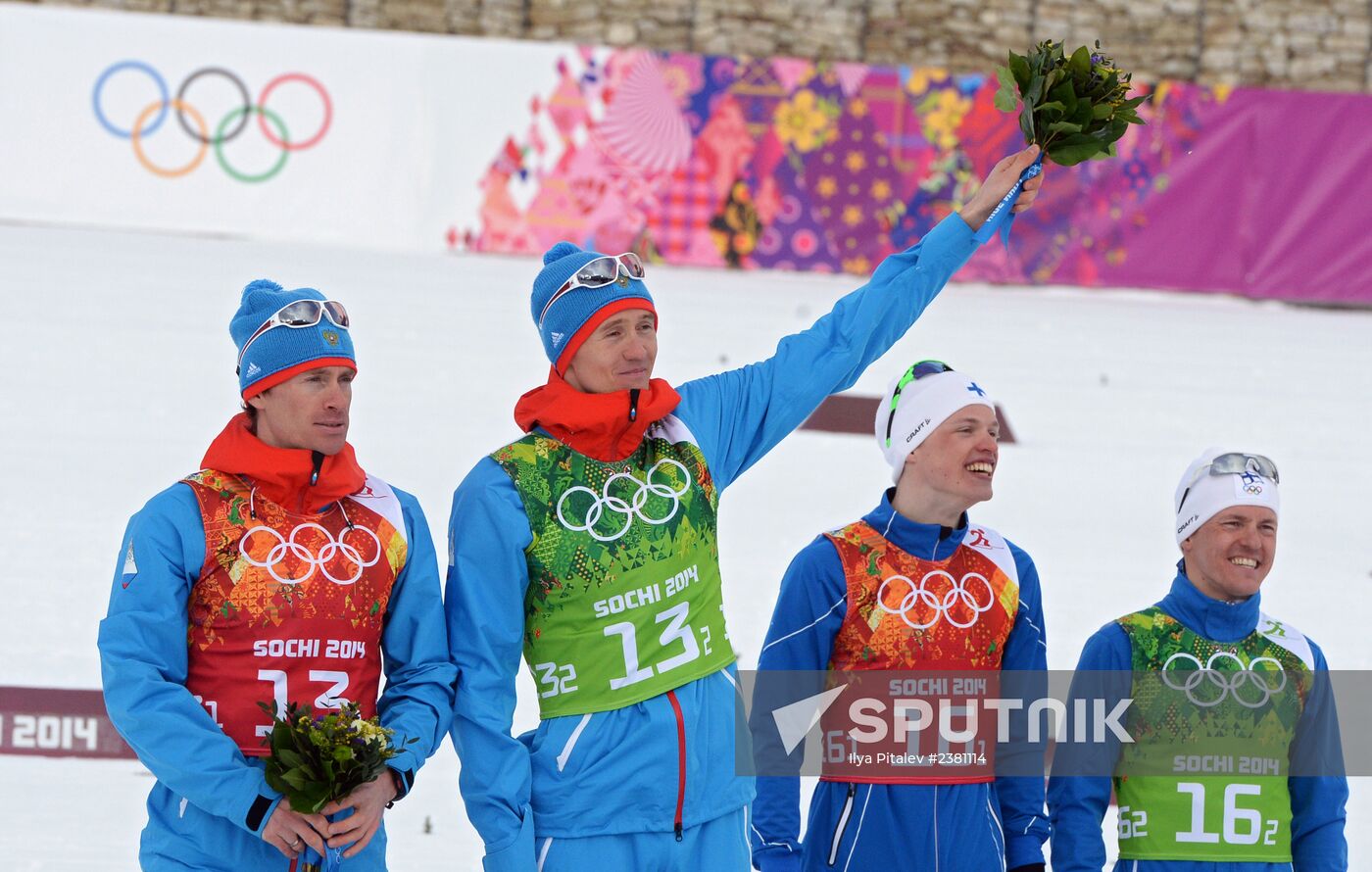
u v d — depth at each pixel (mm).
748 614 19547
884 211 43688
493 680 10180
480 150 42812
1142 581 22000
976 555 11555
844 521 23672
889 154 43625
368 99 42250
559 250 10961
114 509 22922
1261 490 11258
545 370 31453
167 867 9844
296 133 42062
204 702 9969
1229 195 43875
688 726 10086
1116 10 49750
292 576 10055
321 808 9422
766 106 43406
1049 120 11328
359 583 10195
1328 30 49031
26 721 16406
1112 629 11602
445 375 30422
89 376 29109
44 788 15219
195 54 41375
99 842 14156
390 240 42562
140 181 41375
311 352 10125
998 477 26703
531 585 10305
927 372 11586
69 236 40219
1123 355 36500
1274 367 36344
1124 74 11461
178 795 9984
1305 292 43969
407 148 42531
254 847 9875
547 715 10273
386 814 15234
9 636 18188
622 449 10469
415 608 10461
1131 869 11273
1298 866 11422
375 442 25797
